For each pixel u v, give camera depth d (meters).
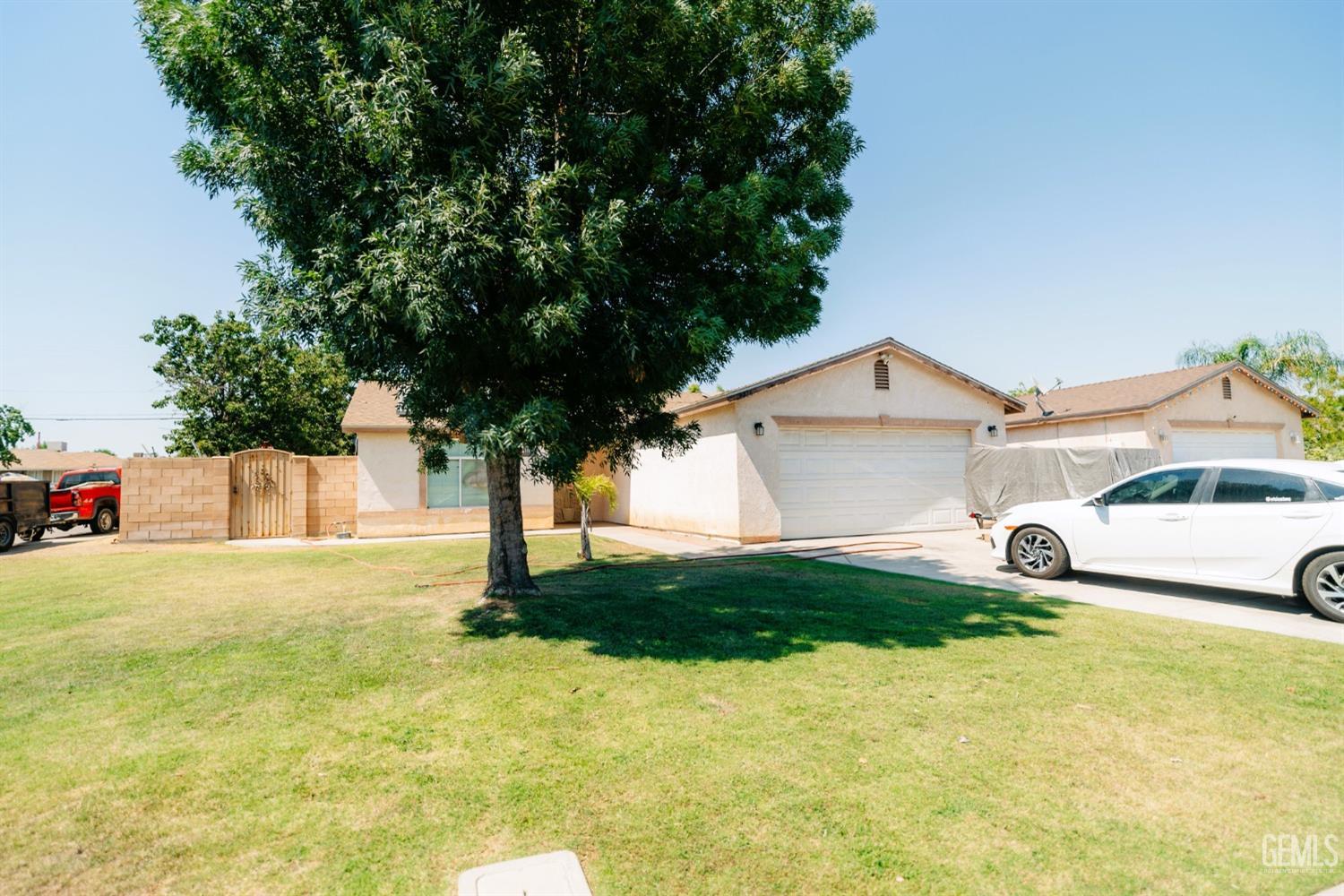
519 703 4.14
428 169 5.04
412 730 3.75
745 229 5.75
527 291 5.20
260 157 5.18
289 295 5.41
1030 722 3.76
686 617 6.32
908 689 4.31
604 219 5.05
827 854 2.54
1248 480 6.73
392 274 4.70
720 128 6.23
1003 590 7.70
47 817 2.85
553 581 8.67
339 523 16.27
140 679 4.68
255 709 4.10
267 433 28.53
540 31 5.50
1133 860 2.49
